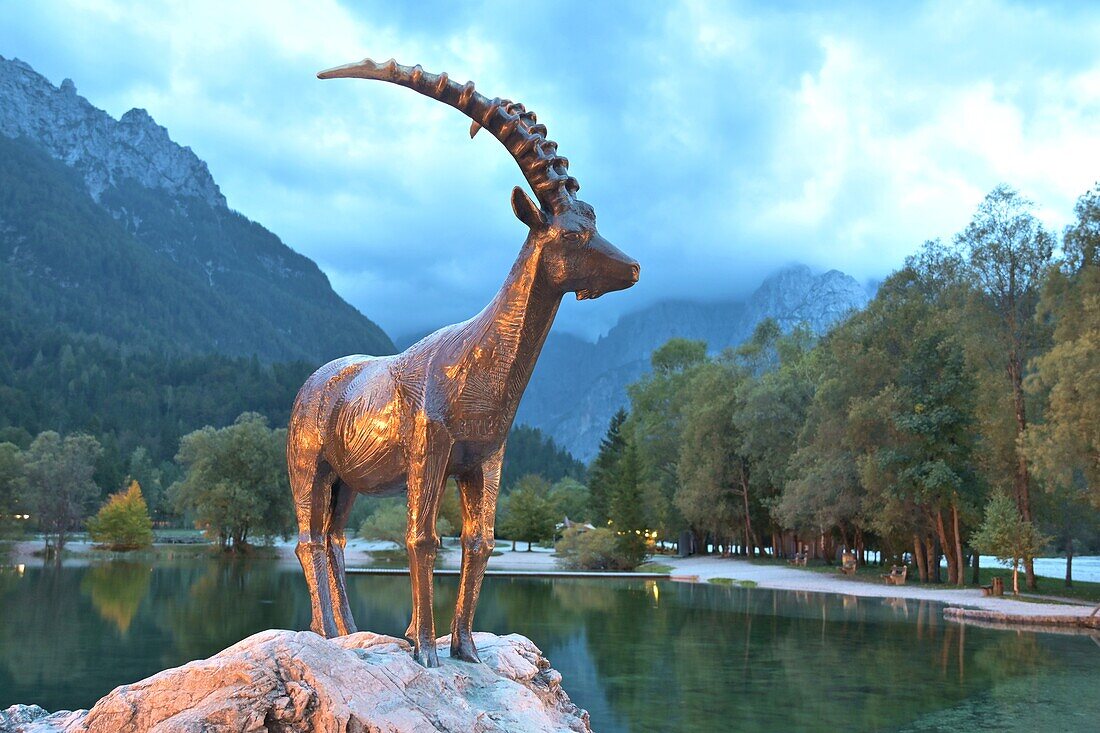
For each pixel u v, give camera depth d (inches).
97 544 2935.5
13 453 2541.8
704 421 2288.4
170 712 157.8
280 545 3161.9
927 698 571.8
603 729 490.0
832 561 2204.7
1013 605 1171.9
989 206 1498.5
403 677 169.6
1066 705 551.5
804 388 2028.8
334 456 210.7
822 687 609.9
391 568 2095.2
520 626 953.5
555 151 191.2
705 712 531.2
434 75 184.9
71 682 620.7
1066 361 1100.5
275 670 159.3
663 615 1069.1
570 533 2256.4
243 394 6328.7
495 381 192.2
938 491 1437.0
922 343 1501.0
